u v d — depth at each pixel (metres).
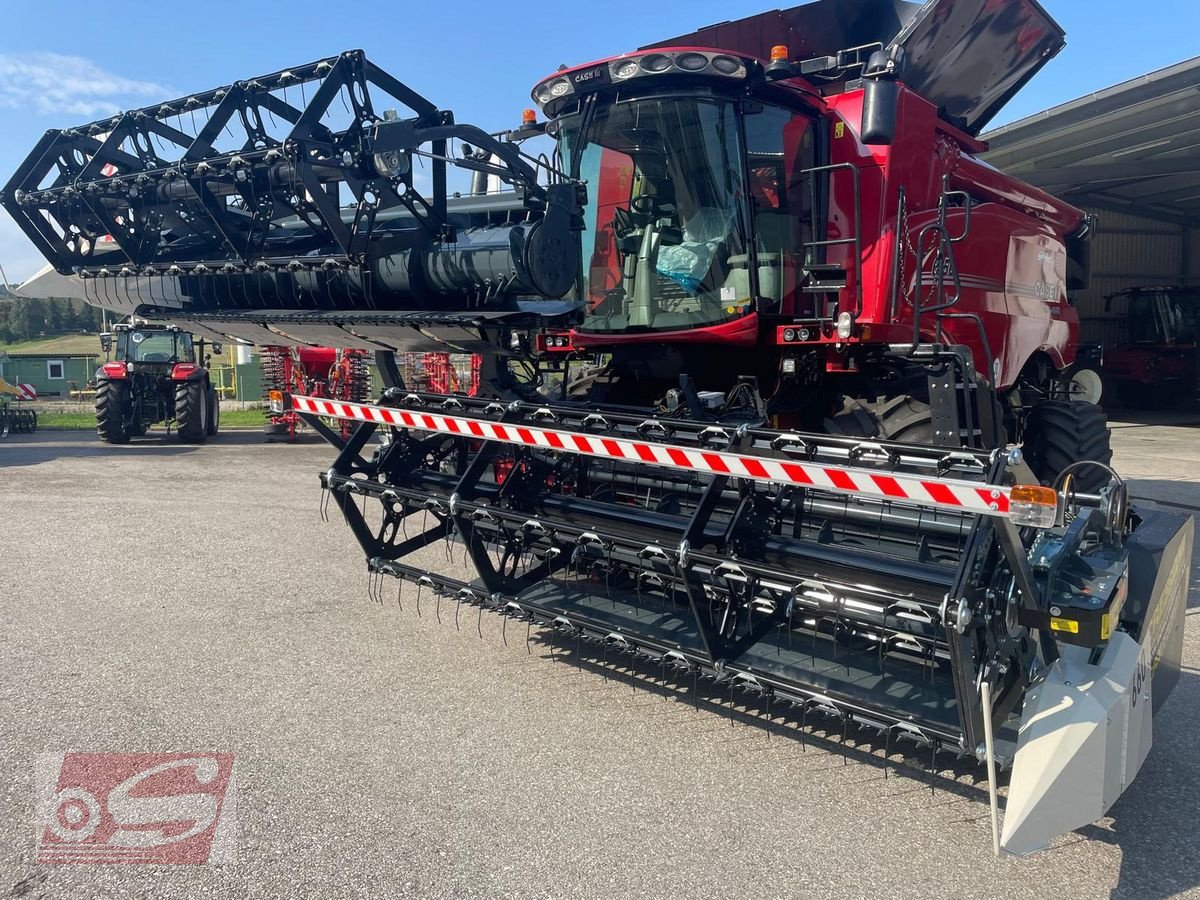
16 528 7.52
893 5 6.20
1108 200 23.33
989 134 17.28
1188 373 21.80
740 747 3.56
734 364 5.38
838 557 3.30
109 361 15.75
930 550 3.56
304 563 6.41
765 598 3.41
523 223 4.67
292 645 4.68
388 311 5.04
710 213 4.94
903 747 3.55
